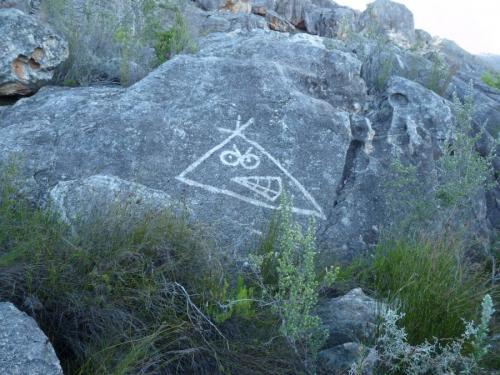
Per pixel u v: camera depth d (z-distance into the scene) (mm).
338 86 5961
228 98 5133
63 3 6852
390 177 5094
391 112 5773
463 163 4605
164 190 4422
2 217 3250
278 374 2859
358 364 2760
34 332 2359
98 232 3084
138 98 5055
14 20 5547
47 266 2842
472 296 3619
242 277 3281
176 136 4758
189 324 2861
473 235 4973
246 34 7715
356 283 3916
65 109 4984
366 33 9555
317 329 3039
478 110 6926
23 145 4523
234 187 4551
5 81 5441
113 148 4578
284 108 5141
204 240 3273
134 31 7188
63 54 5902
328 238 4551
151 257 3031
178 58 5520
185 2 9062
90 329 2725
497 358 3217
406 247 3961
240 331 3023
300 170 4816
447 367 2908
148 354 2666
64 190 3811
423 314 3357
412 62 7410
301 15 16656
